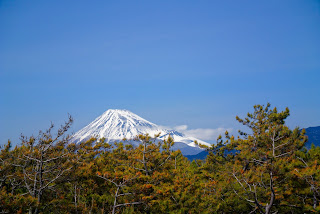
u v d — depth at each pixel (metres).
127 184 15.83
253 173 16.61
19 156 14.82
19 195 12.63
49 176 15.23
